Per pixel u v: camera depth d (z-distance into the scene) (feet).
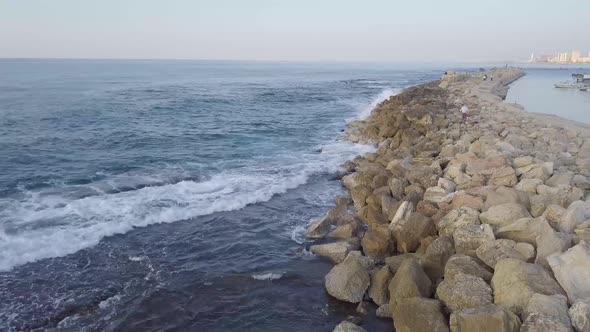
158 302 20.34
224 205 32.14
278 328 18.57
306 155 49.34
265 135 62.28
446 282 18.07
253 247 26.04
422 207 27.04
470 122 56.39
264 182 37.78
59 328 18.40
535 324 14.10
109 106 89.97
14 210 30.45
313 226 27.55
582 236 19.70
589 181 27.78
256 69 406.41
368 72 358.23
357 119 78.69
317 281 22.07
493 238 20.76
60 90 127.03
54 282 21.71
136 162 45.14
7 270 22.52
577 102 82.38
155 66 437.99
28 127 63.16
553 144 40.29
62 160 45.29
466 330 14.97
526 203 24.86
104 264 23.63
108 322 18.84
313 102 108.88
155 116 78.23
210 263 24.09
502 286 16.63
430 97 90.38
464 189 29.22
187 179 39.06
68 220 28.71
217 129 66.03
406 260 19.75
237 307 20.03
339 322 18.79
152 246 25.93
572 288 16.19
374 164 40.50
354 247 24.85
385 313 18.65
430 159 38.17
